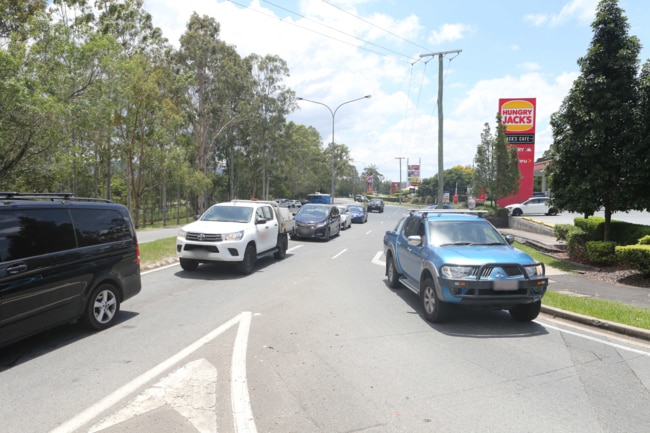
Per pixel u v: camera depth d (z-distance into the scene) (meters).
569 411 4.23
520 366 5.43
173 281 10.79
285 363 5.39
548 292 9.72
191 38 46.22
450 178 107.31
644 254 10.81
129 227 7.44
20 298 5.34
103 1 32.50
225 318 7.44
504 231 25.95
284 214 19.77
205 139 48.03
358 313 7.99
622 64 13.07
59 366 5.20
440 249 7.66
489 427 3.89
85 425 3.83
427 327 7.15
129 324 7.04
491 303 6.83
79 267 6.24
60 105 18.78
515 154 33.91
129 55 32.44
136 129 32.16
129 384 4.69
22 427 3.78
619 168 13.34
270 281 11.05
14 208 5.50
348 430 3.81
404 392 4.61
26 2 24.58
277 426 3.85
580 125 13.76
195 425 3.85
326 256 16.47
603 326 7.23
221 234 11.39
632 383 4.93
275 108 56.31
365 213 40.16
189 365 5.26
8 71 17.03
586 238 15.17
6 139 17.94
